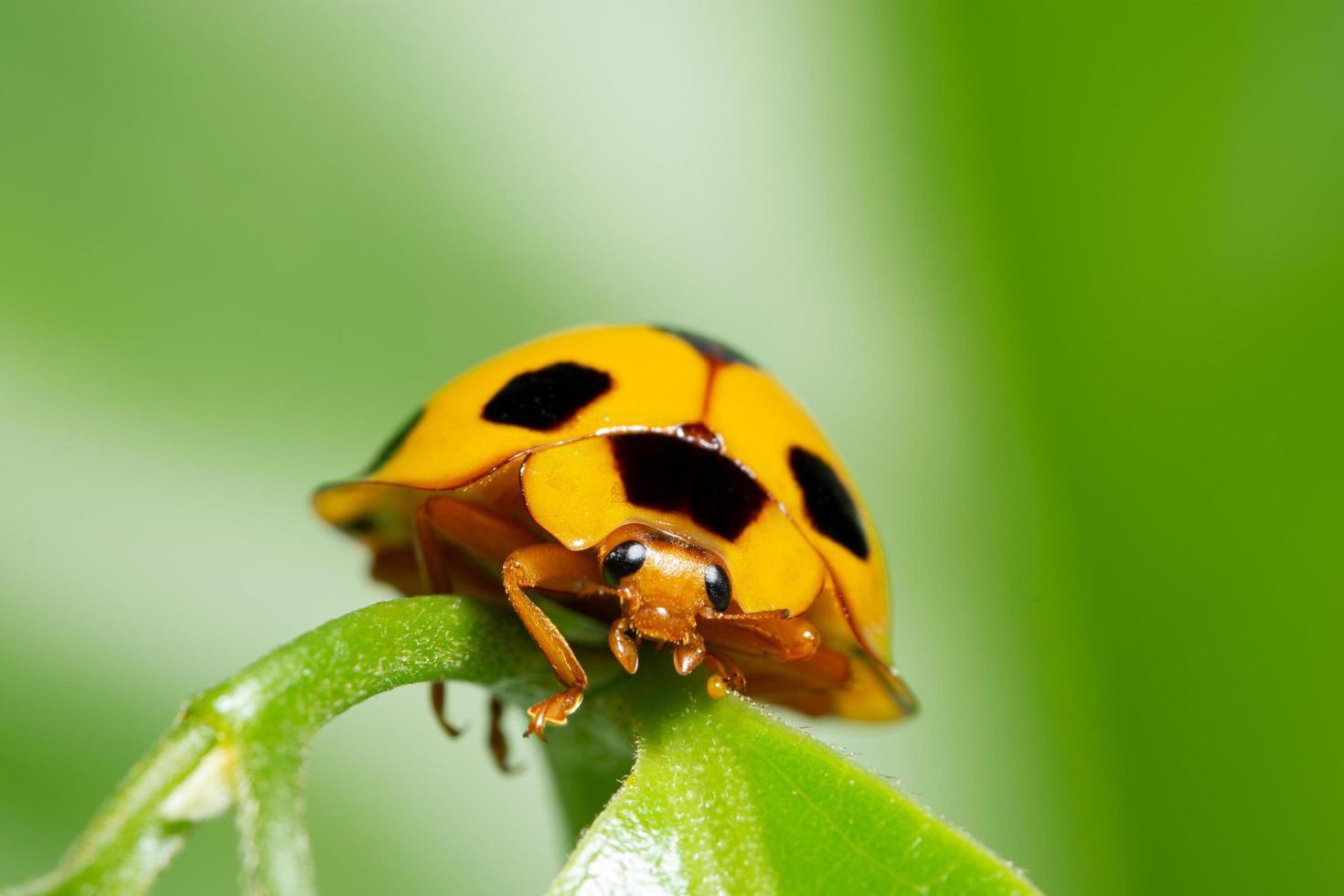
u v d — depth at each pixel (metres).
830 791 0.08
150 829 0.07
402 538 0.09
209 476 0.10
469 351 0.10
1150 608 0.10
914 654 0.10
